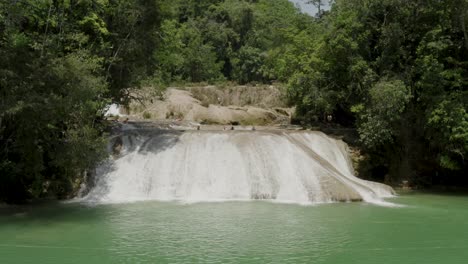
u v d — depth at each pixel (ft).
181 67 269.23
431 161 102.68
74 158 71.36
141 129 101.45
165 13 102.42
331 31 107.45
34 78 64.49
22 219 64.80
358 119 103.55
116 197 81.35
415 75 99.91
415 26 104.37
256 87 178.60
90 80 69.97
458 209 74.59
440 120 90.94
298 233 57.62
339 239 55.06
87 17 87.56
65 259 47.32
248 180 83.30
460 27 99.25
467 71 98.22
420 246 52.85
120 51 94.94
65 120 72.54
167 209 71.61
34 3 79.15
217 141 90.07
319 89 110.01
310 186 80.33
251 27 349.00
